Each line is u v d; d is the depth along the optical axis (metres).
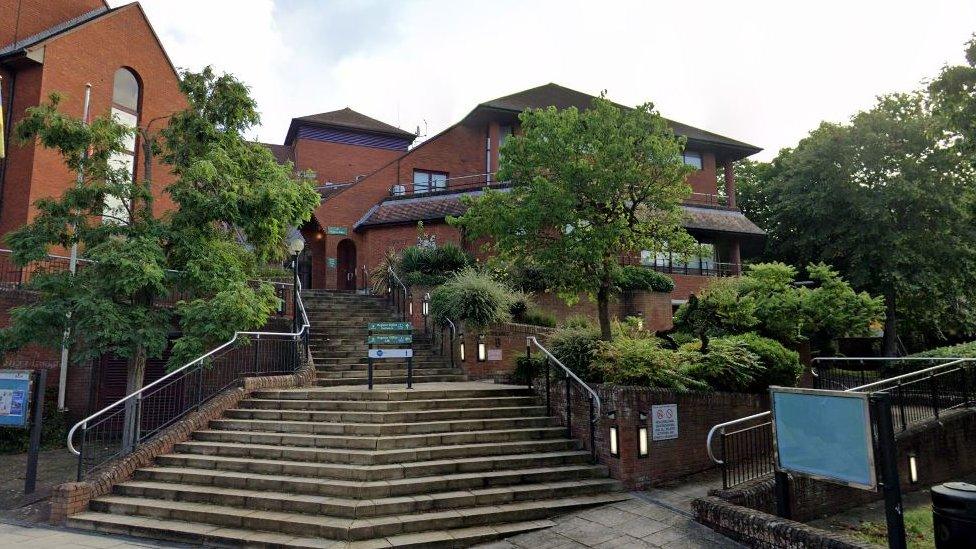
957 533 5.71
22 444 11.60
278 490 7.80
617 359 9.60
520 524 7.33
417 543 6.58
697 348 11.89
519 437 9.41
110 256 9.18
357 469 7.83
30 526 7.64
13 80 17.06
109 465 8.85
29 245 9.67
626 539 6.87
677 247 12.17
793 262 28.80
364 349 14.34
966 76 16.16
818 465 6.41
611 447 8.86
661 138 11.65
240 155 11.35
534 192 11.05
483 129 27.11
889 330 24.25
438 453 8.54
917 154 24.64
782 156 32.38
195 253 10.41
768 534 6.27
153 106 20.25
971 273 24.45
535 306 17.20
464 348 13.88
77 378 12.96
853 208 24.69
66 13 20.48
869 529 8.30
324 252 25.45
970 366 12.25
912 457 9.68
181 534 7.04
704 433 10.05
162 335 10.12
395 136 32.66
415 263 17.66
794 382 12.12
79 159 10.45
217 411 10.12
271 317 14.70
